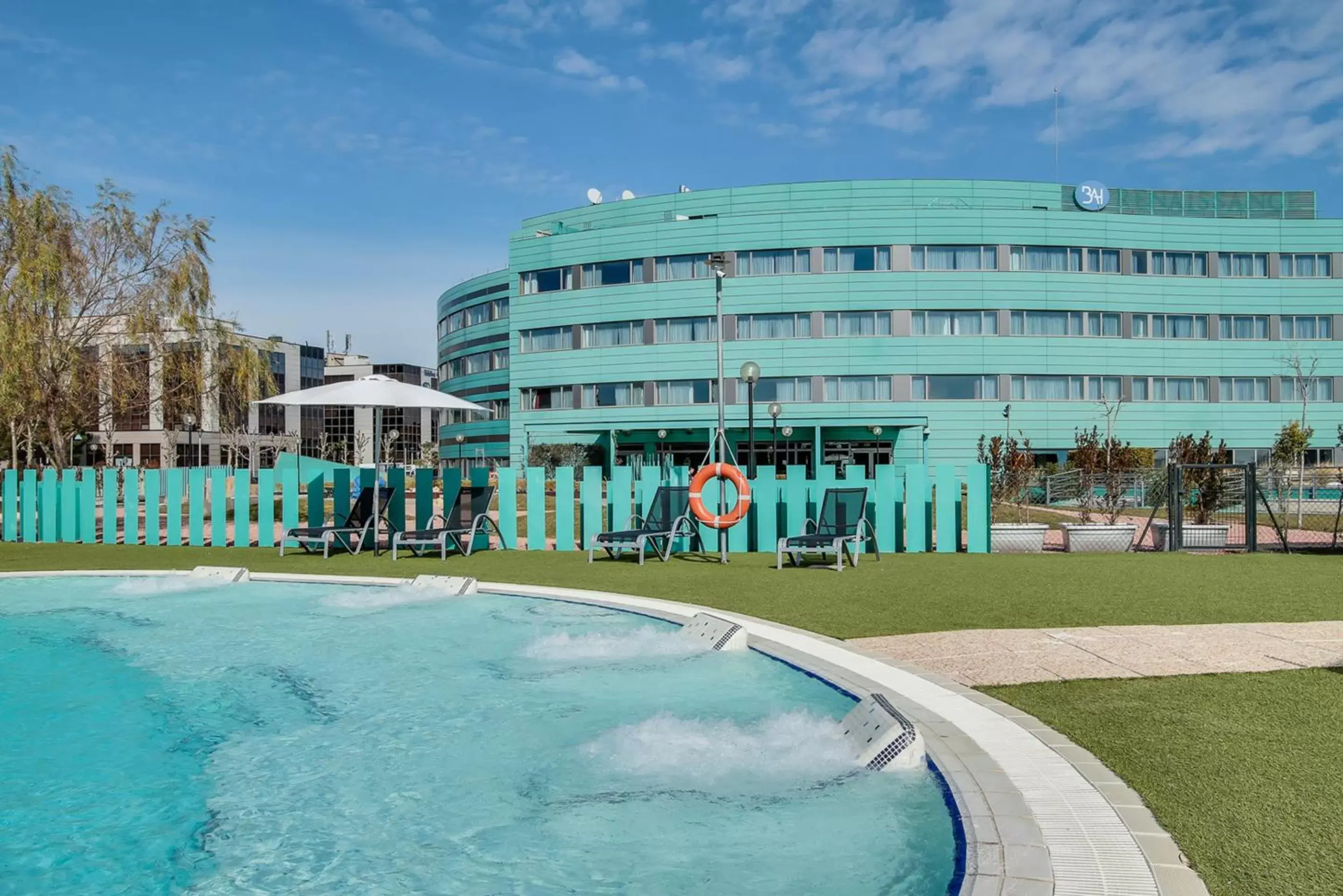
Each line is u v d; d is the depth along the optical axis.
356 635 8.34
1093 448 34.19
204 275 24.42
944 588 10.06
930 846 3.53
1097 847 3.21
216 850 3.76
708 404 41.75
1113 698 5.33
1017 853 3.18
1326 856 3.08
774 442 38.47
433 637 8.21
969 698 5.41
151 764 4.89
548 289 45.12
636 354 42.81
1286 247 41.12
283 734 5.39
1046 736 4.59
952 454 39.84
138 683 6.65
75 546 16.88
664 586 10.48
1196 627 7.59
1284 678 5.73
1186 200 42.50
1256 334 41.06
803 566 12.28
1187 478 19.81
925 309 40.03
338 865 3.60
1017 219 40.09
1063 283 40.09
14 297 21.06
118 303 23.50
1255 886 2.86
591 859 3.57
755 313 41.19
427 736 5.30
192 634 8.50
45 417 22.52
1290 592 9.61
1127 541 14.42
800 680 6.29
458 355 63.47
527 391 45.38
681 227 42.22
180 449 69.12
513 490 15.16
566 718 5.60
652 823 3.93
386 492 15.80
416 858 3.64
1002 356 39.91
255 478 40.03
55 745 5.24
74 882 3.50
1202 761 4.14
